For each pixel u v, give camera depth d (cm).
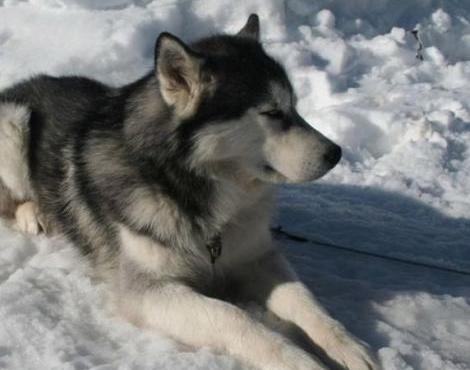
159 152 187
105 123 199
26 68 296
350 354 177
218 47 191
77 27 313
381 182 259
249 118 185
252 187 194
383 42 338
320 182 260
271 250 202
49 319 189
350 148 275
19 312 190
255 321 180
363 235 231
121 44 303
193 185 188
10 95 232
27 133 223
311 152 186
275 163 188
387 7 371
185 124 185
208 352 179
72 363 176
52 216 217
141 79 198
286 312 188
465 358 183
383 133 281
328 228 234
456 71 332
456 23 376
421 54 343
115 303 194
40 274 204
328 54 325
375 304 198
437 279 213
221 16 330
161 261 190
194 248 192
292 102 190
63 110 220
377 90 308
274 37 328
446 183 260
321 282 206
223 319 180
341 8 359
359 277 211
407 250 226
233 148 186
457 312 197
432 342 187
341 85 310
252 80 186
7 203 227
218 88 185
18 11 329
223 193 191
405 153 273
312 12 348
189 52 182
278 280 194
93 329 188
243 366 177
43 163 218
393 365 177
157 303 185
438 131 281
